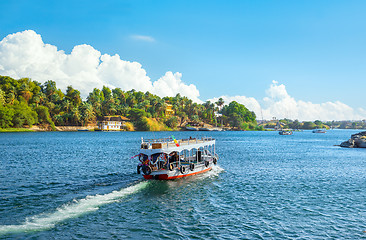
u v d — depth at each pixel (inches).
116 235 694.5
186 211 880.9
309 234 715.4
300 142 5044.3
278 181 1354.6
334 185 1277.1
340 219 824.9
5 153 2443.4
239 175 1498.5
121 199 999.0
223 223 784.9
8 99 7278.5
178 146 1354.6
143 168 1243.2
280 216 845.8
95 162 1932.8
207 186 1213.1
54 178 1359.5
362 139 3769.7
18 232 701.3
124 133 7652.6
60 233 701.3
